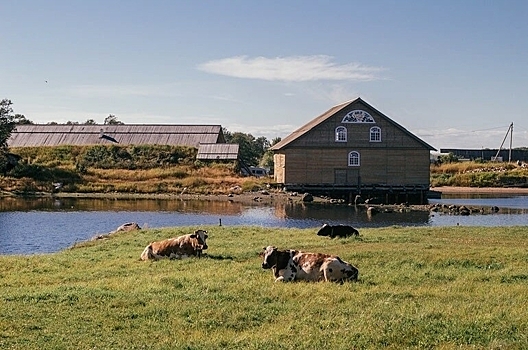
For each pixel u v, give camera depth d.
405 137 76.19
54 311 13.03
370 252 21.80
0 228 42.97
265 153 143.50
